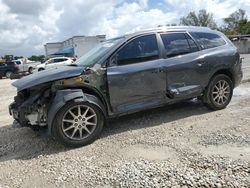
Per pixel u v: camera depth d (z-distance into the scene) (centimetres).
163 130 473
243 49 5044
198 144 396
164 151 382
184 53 530
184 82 525
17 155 420
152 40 504
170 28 536
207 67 545
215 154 356
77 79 434
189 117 536
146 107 494
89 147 426
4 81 2162
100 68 453
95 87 447
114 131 488
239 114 525
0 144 474
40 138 485
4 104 891
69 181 323
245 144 380
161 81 499
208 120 507
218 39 588
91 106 437
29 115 431
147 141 427
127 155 380
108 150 406
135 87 475
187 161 343
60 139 418
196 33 561
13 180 339
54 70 468
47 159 393
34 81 429
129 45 480
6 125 598
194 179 298
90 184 311
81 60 519
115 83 457
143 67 480
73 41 4959
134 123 523
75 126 429
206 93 556
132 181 307
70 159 385
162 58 503
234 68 581
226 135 419
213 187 281
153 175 315
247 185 279
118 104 468
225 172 307
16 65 2488
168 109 601
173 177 306
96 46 568
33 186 320
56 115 413
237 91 758
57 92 425
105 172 336
